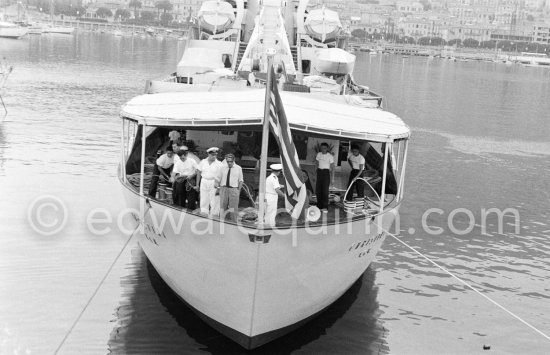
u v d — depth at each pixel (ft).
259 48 78.23
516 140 172.14
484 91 323.98
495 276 73.41
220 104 56.49
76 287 62.44
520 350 56.65
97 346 52.39
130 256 70.90
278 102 45.47
